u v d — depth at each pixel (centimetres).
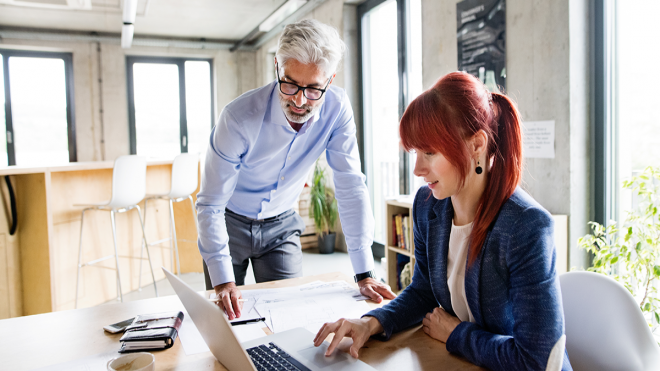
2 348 109
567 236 270
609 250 228
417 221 127
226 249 158
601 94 264
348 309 131
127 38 629
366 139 531
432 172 100
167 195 420
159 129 794
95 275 385
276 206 190
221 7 630
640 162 258
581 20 264
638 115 256
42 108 720
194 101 814
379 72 512
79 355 105
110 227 400
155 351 107
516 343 92
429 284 125
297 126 165
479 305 105
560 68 268
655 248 209
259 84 824
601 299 113
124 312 131
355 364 97
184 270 493
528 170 285
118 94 750
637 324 106
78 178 366
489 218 100
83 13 621
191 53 793
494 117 100
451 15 343
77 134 729
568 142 267
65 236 356
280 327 119
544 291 91
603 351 109
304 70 134
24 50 707
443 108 95
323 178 561
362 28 517
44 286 331
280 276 193
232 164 160
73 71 720
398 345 110
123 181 349
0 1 556
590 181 273
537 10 278
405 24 445
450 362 101
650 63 248
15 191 336
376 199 537
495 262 102
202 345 109
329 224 564
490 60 312
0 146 703
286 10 577
